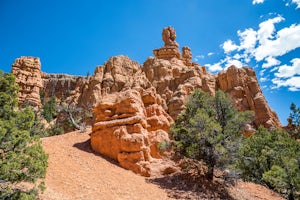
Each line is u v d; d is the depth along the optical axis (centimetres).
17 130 980
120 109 2164
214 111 2073
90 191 1345
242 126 2078
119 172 1722
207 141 1861
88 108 5072
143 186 1590
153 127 2355
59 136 2425
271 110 4969
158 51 7112
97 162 1802
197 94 2161
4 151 960
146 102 2622
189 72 5356
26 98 6197
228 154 1823
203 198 1561
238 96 4822
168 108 4569
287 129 4656
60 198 1152
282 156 2147
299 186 1653
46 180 1331
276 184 1802
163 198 1466
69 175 1475
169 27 7488
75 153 1891
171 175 1872
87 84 6475
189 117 2070
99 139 2045
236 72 5116
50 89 9094
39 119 3609
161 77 5722
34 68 6944
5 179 904
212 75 5888
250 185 2161
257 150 2548
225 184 1892
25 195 896
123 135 1955
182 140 1931
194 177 1867
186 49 7569
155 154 2123
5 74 1220
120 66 6519
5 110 1092
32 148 1005
